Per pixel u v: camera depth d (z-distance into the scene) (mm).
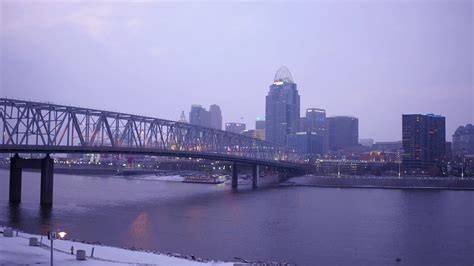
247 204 157750
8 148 123688
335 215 132125
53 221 105312
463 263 77562
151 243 86062
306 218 124625
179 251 80062
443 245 91312
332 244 89812
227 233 98812
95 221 107875
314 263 74875
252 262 69000
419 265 75750
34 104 132750
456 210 149500
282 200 175625
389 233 103500
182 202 158750
